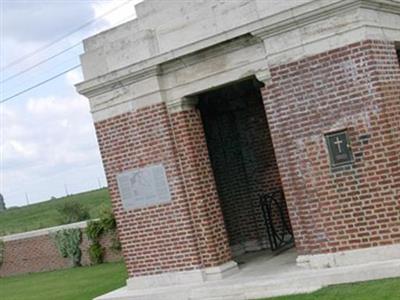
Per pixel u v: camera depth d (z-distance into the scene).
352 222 11.99
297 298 11.45
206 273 13.98
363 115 11.73
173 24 13.95
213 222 14.15
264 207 16.53
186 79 13.94
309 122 12.28
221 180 17.25
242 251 17.02
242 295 12.59
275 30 12.38
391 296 10.09
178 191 14.16
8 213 82.44
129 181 14.84
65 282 22.34
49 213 70.19
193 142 14.16
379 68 11.73
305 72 12.23
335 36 11.86
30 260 28.50
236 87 16.69
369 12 11.84
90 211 40.59
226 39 12.92
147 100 14.36
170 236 14.36
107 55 14.84
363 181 11.82
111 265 24.81
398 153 11.68
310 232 12.50
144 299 14.22
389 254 11.62
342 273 11.62
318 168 12.26
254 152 16.97
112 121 14.95
